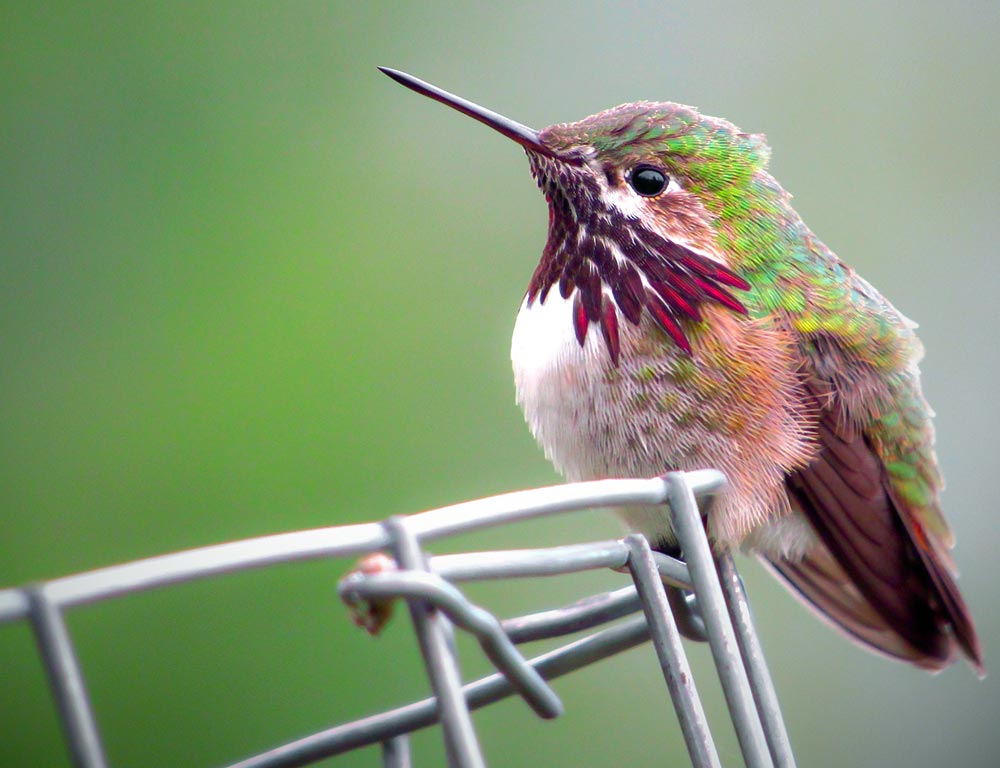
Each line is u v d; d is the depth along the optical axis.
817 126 12.77
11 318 10.92
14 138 11.34
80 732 2.81
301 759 4.53
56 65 11.58
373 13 12.23
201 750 8.83
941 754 10.90
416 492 10.56
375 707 9.05
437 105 12.03
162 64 11.75
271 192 11.59
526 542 10.39
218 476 10.39
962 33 12.94
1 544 10.05
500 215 11.77
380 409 10.81
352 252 11.38
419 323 11.28
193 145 11.62
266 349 10.93
